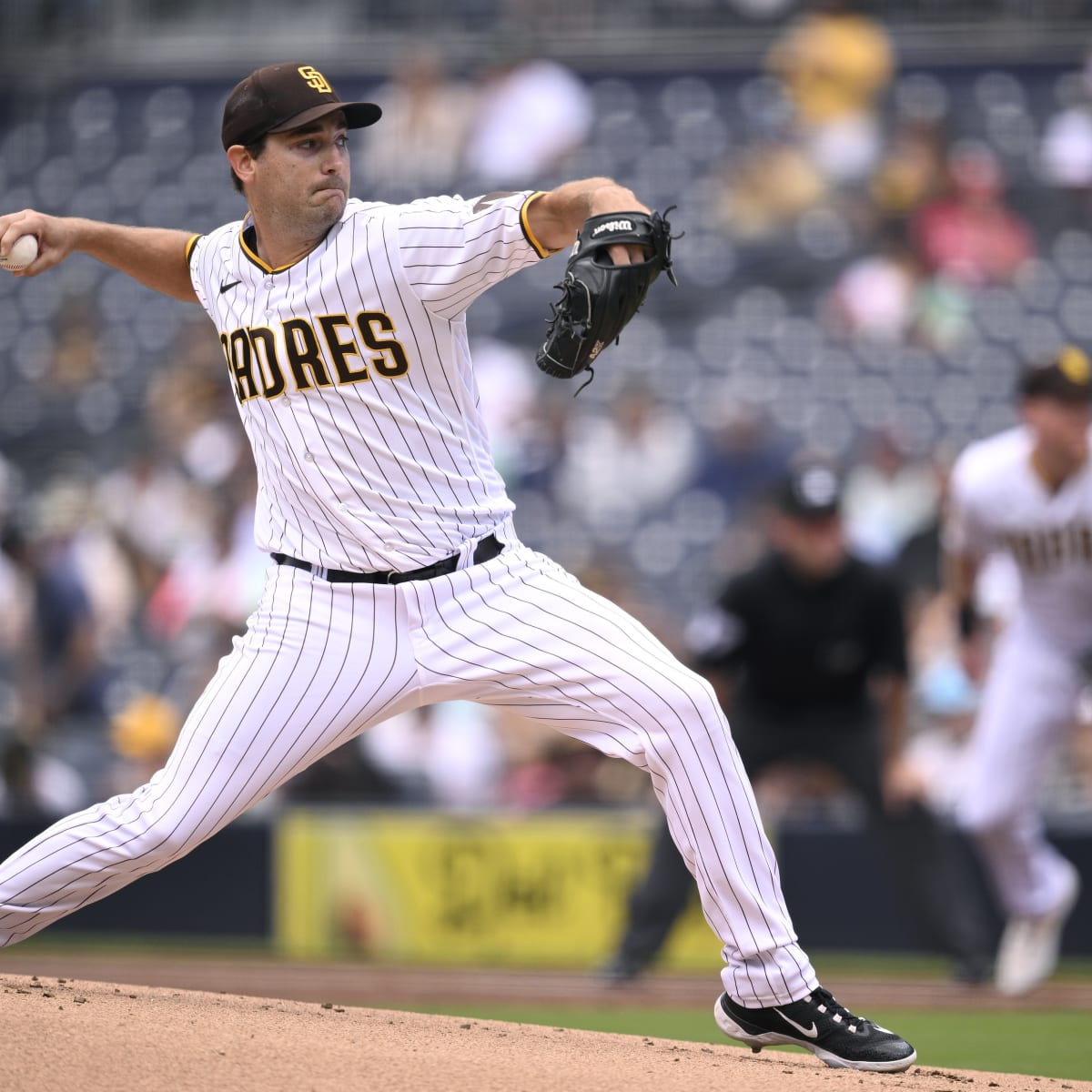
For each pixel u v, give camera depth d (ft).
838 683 77.25
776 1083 33.86
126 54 167.94
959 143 149.07
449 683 37.76
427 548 37.40
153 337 148.97
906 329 141.28
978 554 75.36
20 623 117.80
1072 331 140.26
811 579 75.66
